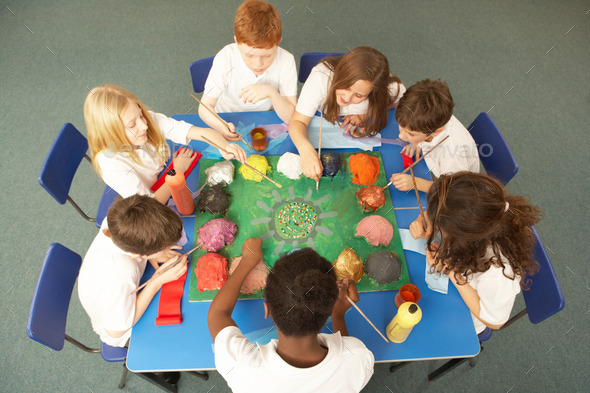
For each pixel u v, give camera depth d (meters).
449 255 1.09
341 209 1.34
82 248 2.05
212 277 1.17
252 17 1.37
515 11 3.22
